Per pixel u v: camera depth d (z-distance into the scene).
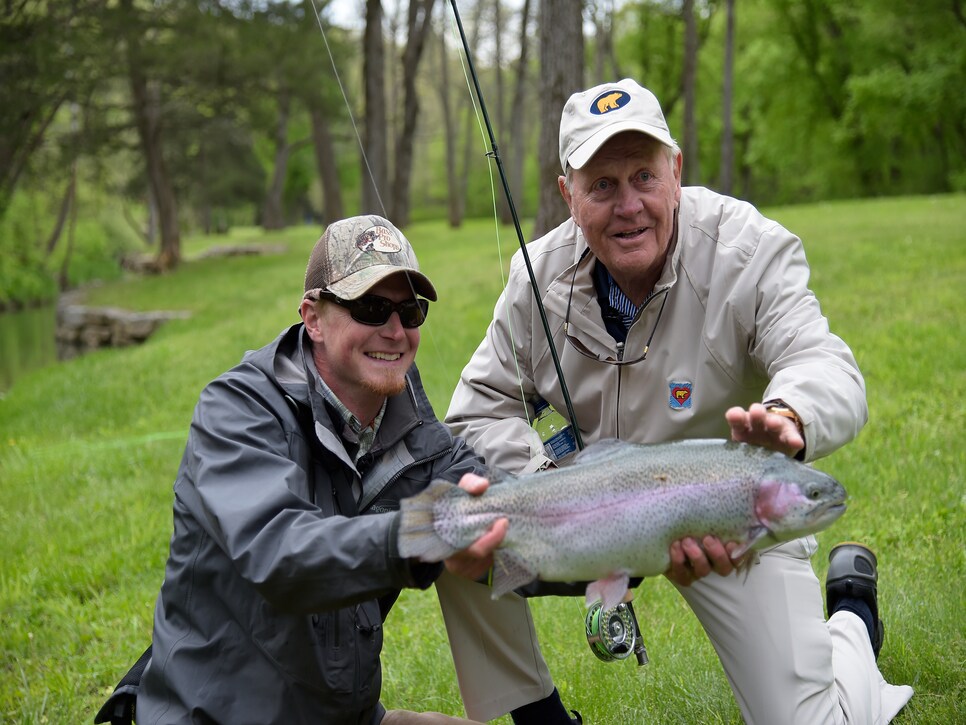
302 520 2.25
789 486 2.14
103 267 52.62
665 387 2.96
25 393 12.91
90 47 21.41
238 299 19.59
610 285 3.04
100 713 2.63
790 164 46.66
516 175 39.34
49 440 9.63
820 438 2.41
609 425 3.10
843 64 40.75
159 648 2.46
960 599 3.90
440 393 8.55
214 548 2.42
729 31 26.09
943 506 4.95
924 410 6.57
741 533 2.18
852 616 3.22
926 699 3.28
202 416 2.51
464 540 2.15
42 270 45.12
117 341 19.89
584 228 2.83
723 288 2.83
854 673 3.02
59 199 47.59
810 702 2.80
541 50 10.55
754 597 2.80
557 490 2.20
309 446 2.59
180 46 22.98
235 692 2.40
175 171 45.84
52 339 27.39
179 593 2.46
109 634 4.81
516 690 3.03
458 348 10.67
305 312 2.66
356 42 30.39
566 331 3.07
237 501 2.31
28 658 4.69
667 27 39.00
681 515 2.17
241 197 58.38
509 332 3.22
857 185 43.91
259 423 2.49
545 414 3.31
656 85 42.94
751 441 2.36
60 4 20.91
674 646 3.92
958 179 39.06
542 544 2.19
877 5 36.03
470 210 67.62
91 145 27.17
